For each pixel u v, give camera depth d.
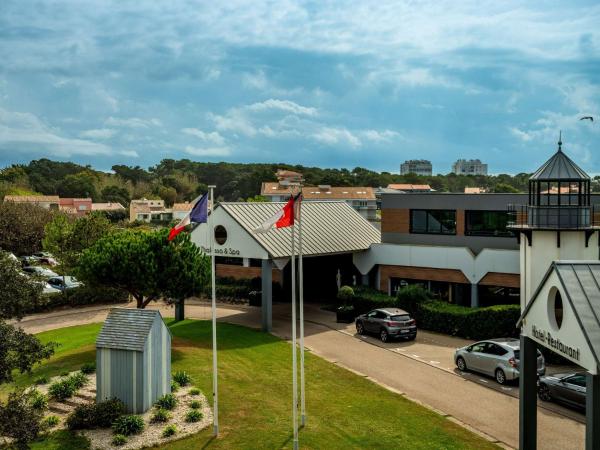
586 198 25.42
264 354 25.14
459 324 28.83
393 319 27.53
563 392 18.84
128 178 171.00
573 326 11.70
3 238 59.00
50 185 139.25
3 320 15.02
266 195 100.06
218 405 18.78
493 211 32.75
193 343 27.09
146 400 18.16
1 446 14.09
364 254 36.81
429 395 19.95
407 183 151.50
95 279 25.39
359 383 21.17
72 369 22.66
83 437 16.44
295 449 15.41
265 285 29.64
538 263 25.41
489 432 16.66
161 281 25.27
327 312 35.31
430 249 34.03
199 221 17.56
